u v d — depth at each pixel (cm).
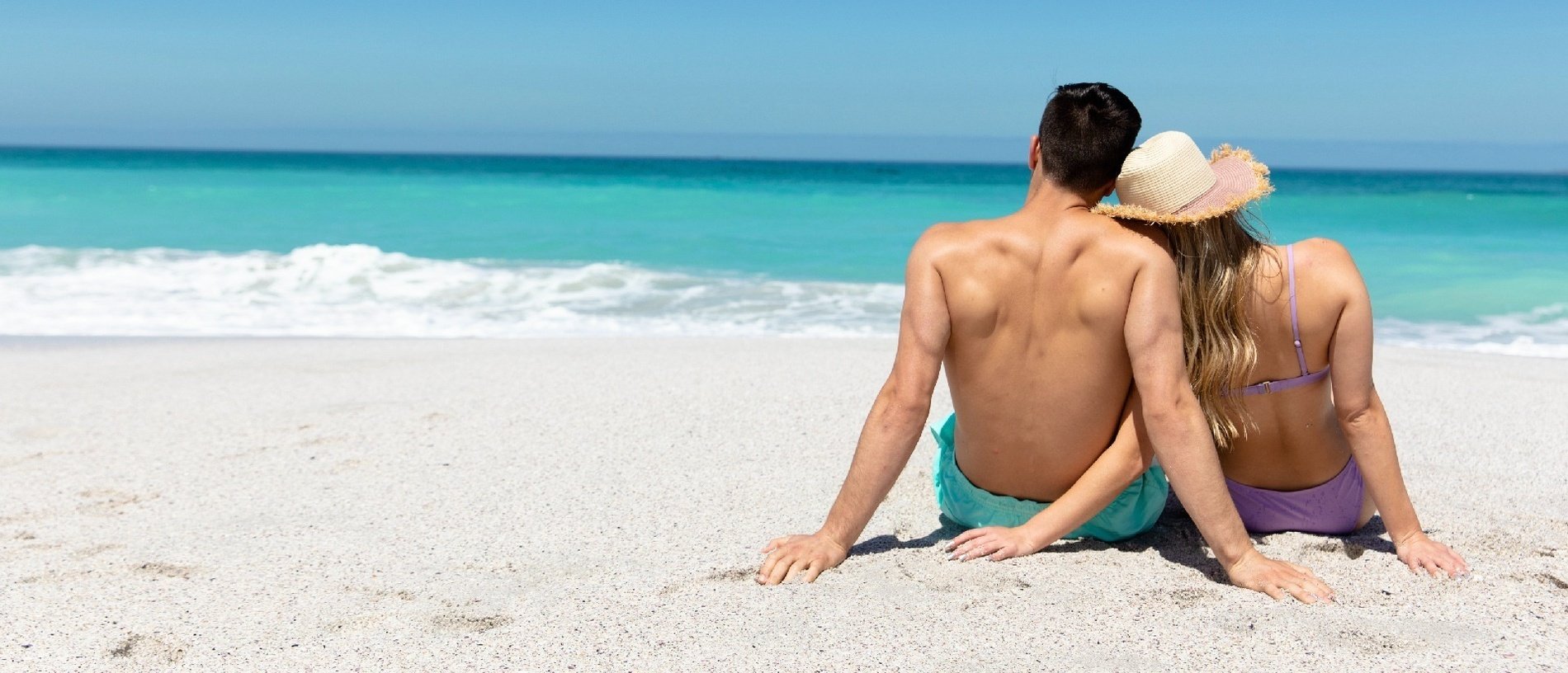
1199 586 282
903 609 270
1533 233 2053
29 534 344
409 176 4191
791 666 239
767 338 832
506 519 360
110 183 2984
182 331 900
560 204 2541
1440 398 576
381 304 1053
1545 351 864
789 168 8362
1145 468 295
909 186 4166
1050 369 284
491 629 262
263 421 518
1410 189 4481
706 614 269
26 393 593
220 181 3250
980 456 307
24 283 1114
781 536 340
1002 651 246
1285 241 1970
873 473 291
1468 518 345
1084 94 273
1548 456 445
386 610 275
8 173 3656
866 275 1373
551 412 535
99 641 257
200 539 337
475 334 914
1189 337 292
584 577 299
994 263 279
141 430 500
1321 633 252
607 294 1141
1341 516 320
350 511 369
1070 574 292
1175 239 285
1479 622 258
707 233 1923
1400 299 1164
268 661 246
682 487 399
